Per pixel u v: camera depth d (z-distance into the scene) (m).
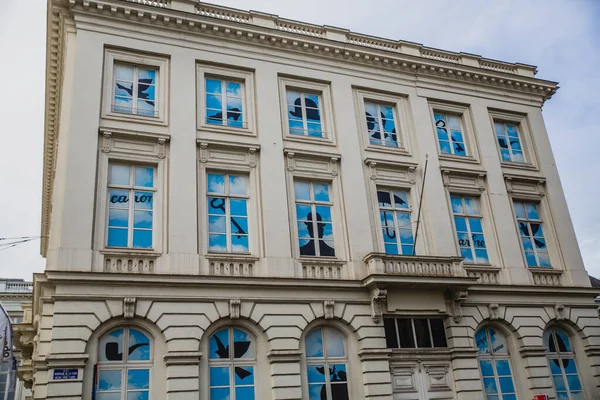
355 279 17.36
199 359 14.86
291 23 20.67
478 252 20.44
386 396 16.44
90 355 14.02
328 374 16.39
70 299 14.17
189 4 19.23
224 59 19.09
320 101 20.41
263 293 16.27
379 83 21.38
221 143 17.69
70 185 15.34
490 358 18.81
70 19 17.58
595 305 21.06
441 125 22.20
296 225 17.92
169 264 15.62
